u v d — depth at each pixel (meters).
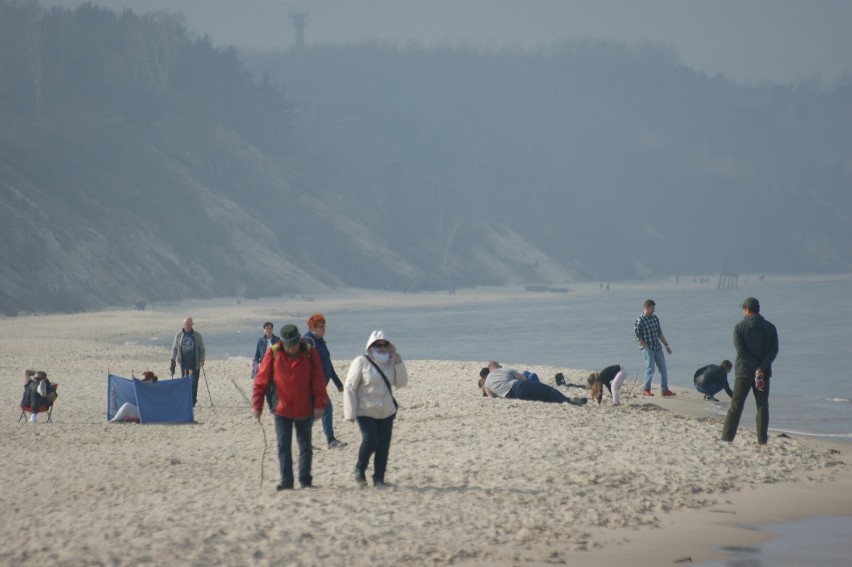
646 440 51.81
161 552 28.95
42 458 55.00
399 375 39.88
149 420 73.75
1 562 27.84
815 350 179.12
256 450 54.81
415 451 49.53
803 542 32.66
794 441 53.19
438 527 32.94
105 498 40.12
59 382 108.12
